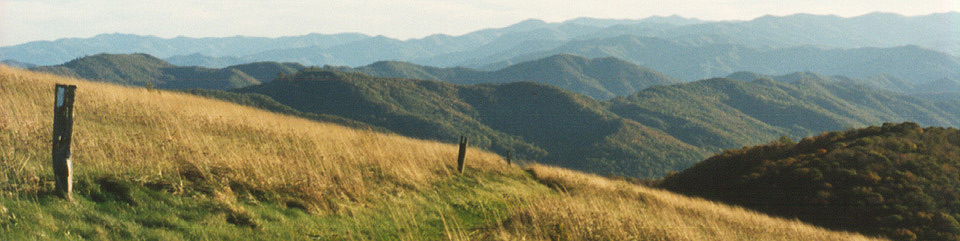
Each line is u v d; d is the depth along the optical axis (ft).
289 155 34.86
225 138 37.68
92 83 57.36
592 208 35.40
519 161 73.36
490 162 60.44
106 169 23.11
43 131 28.68
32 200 18.25
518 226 30.07
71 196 19.48
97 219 18.52
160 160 26.45
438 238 27.14
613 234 31.17
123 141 29.30
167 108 46.16
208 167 26.94
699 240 38.63
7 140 24.47
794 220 105.40
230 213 22.53
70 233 16.94
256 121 49.47
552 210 32.71
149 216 20.10
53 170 20.43
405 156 45.21
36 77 51.65
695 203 77.97
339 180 31.65
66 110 19.34
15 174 19.95
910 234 101.76
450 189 40.01
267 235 21.66
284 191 27.40
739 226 62.23
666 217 43.65
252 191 26.23
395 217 28.71
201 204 22.57
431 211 32.45
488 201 39.01
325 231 24.14
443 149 58.29
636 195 63.87
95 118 35.94
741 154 178.40
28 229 16.15
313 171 31.19
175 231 19.44
